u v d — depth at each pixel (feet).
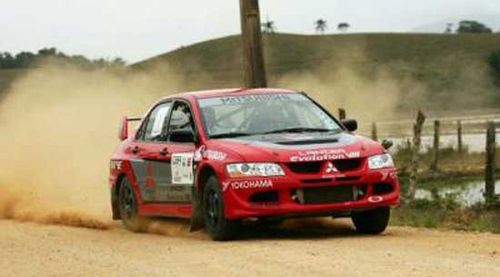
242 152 101.55
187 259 88.58
